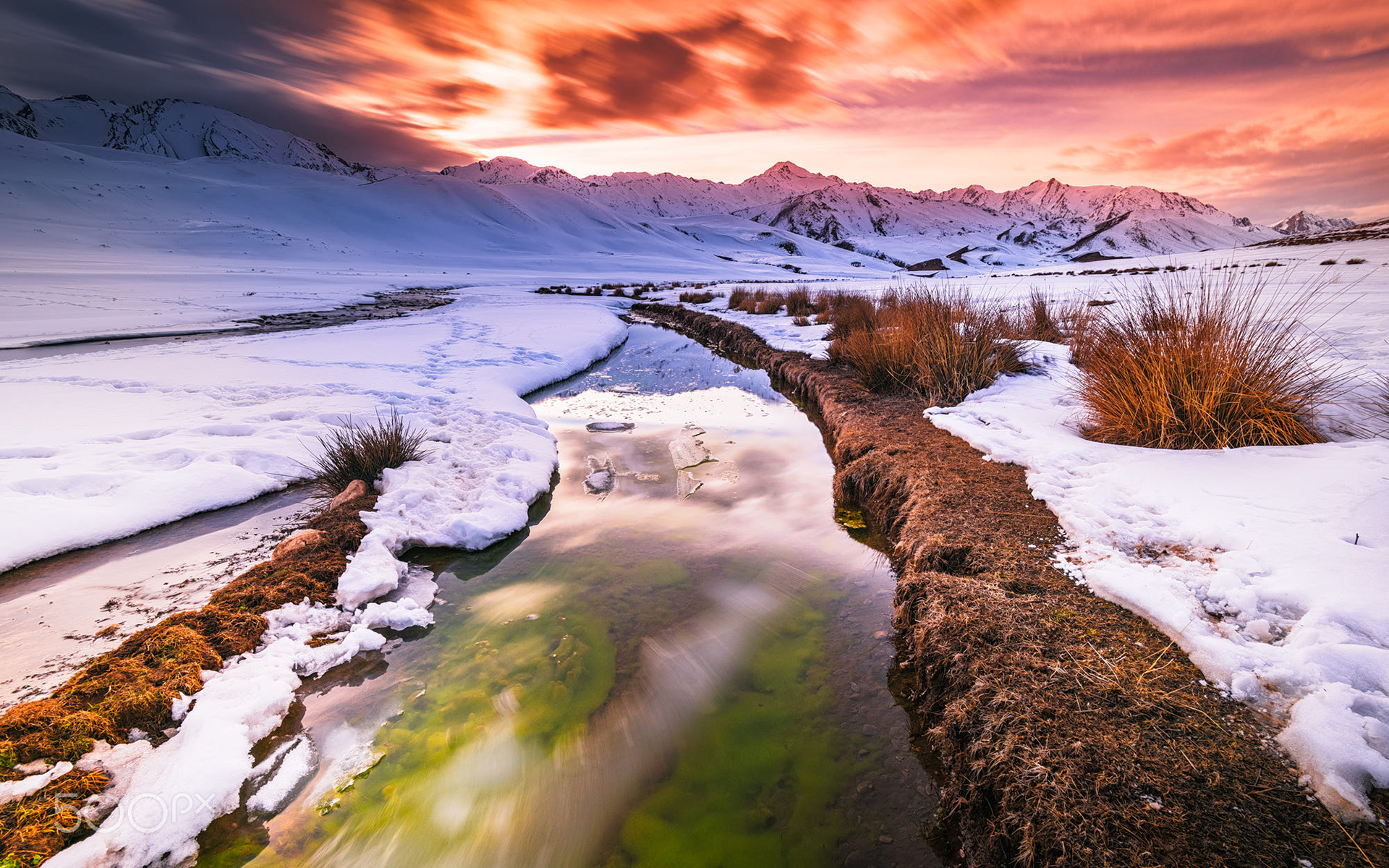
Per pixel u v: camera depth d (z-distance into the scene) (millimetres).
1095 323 7355
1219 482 3408
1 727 2348
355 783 2484
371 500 4902
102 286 27078
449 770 2543
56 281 28094
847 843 2189
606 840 2254
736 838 2242
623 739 2705
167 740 2539
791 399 9219
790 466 6199
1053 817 1795
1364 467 3102
